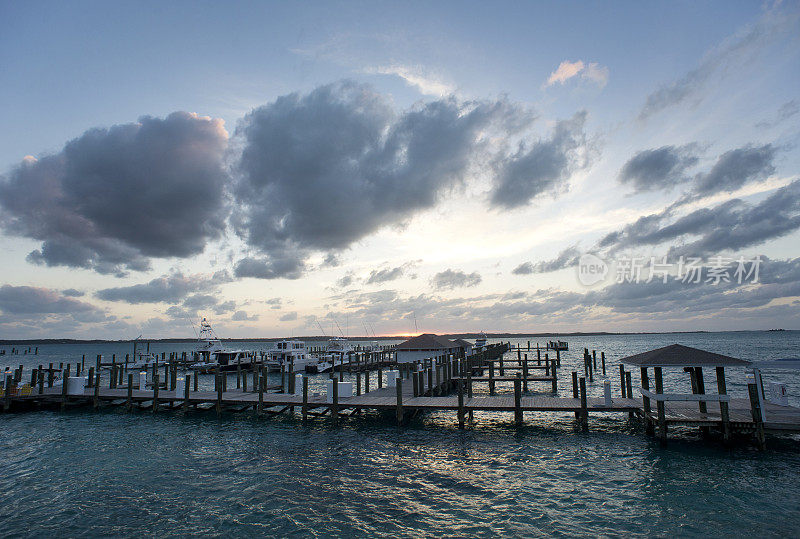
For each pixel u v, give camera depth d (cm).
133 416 3012
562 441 2266
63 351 19450
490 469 1861
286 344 6656
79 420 2909
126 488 1689
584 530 1323
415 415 2866
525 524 1365
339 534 1315
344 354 7269
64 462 2008
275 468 1902
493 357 5953
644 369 2459
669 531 1311
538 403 2569
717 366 2183
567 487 1653
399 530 1337
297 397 3008
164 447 2241
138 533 1333
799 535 1280
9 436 2495
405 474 1814
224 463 1973
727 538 1267
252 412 3055
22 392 3319
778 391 2359
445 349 4784
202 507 1511
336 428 2609
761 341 19025
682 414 2175
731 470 1798
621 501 1520
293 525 1373
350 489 1659
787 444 2117
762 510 1439
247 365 6366
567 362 8625
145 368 6303
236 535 1314
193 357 7581
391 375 3541
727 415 2033
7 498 1605
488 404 2598
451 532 1322
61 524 1397
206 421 2841
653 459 1950
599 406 2441
